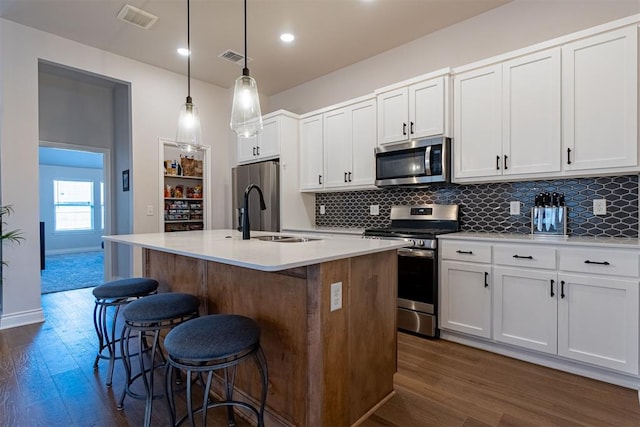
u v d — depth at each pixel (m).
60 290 4.59
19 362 2.36
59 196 8.95
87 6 2.86
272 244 1.94
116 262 5.03
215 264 1.99
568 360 2.17
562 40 2.34
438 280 2.74
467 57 3.07
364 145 3.55
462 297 2.59
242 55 3.77
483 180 2.75
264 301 1.69
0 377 2.14
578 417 1.71
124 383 2.06
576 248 2.10
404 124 3.13
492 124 2.67
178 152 4.50
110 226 5.01
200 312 2.12
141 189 4.00
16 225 3.12
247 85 2.33
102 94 4.97
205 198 4.62
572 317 2.12
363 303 1.72
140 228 3.99
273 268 1.21
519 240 2.31
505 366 2.27
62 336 2.87
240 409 1.80
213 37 3.38
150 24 3.14
